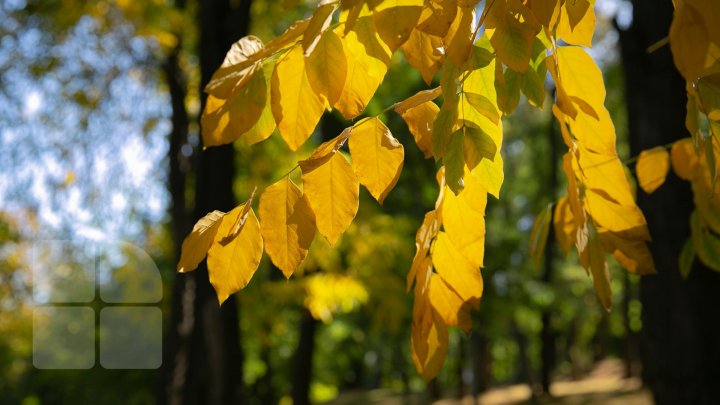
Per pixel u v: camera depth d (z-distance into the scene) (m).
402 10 1.02
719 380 4.42
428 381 1.34
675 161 1.90
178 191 9.43
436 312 1.34
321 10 1.06
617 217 1.40
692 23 0.96
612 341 43.16
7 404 22.81
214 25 7.71
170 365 8.42
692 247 1.99
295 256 1.11
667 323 4.47
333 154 1.13
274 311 11.65
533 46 1.17
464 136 1.17
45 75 9.64
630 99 4.74
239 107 1.11
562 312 23.12
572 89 1.18
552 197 21.55
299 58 1.11
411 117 1.27
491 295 19.27
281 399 23.11
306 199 1.11
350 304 10.50
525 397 24.05
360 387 36.09
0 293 15.00
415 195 15.64
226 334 8.04
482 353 26.88
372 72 1.13
